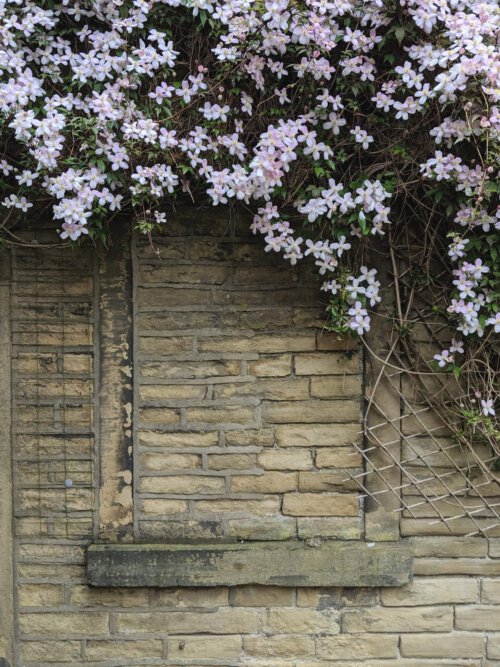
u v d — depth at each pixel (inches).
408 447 114.9
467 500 114.9
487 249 104.0
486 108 97.4
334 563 111.8
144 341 113.4
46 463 113.9
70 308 113.2
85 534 114.0
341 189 101.0
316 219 104.0
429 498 114.7
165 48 100.3
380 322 113.0
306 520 114.6
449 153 101.6
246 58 101.3
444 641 114.4
